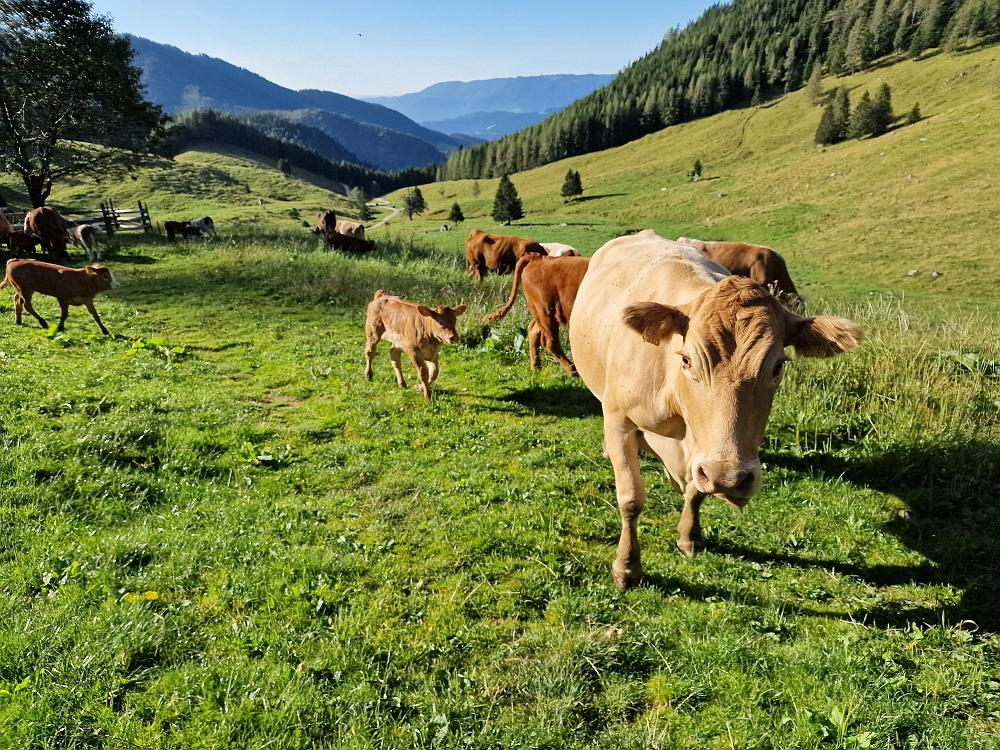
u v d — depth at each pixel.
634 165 141.12
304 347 11.89
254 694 3.62
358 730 3.41
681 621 4.32
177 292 17.00
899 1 156.12
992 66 107.62
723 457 3.34
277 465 7.02
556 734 3.43
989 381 8.17
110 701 3.58
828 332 3.51
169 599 4.56
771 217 62.91
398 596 4.66
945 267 39.88
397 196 192.62
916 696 3.58
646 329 3.78
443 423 8.31
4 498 5.61
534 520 5.80
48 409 7.84
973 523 5.52
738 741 3.32
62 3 30.72
